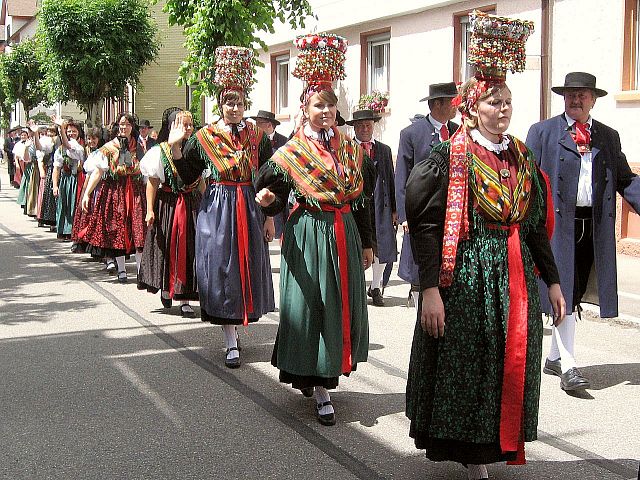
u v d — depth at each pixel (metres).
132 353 6.87
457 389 3.89
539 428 5.16
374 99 15.91
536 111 12.52
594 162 6.00
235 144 6.38
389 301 9.22
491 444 3.90
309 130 5.23
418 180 3.90
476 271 3.91
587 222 6.09
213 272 6.32
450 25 14.27
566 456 4.71
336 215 5.20
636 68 11.23
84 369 6.39
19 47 39.41
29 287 9.95
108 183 10.12
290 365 5.16
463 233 3.90
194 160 6.38
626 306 8.48
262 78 21.09
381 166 8.80
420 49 15.10
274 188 5.18
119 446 4.83
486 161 3.93
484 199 3.91
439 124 7.29
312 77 5.20
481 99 3.94
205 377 6.20
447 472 4.44
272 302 6.70
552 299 4.14
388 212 8.85
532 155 4.08
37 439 4.93
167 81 29.70
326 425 5.18
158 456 4.68
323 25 17.73
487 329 3.88
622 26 11.20
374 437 4.98
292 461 4.61
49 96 25.39
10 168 29.11
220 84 6.39
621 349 7.12
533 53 12.38
